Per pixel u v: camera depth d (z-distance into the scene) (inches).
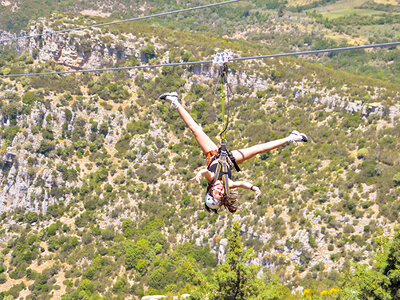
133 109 4810.5
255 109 4466.0
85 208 4010.8
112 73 5182.1
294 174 3344.0
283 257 2755.9
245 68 4734.3
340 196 2901.1
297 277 2600.9
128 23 5718.5
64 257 3585.1
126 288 3159.5
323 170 3223.4
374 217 2682.1
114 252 3496.6
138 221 3804.1
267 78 4630.9
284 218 2945.4
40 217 3996.1
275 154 3663.9
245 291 818.8
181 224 3590.1
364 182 2945.4
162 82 5049.2
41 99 4468.5
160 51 5270.7
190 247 3277.6
